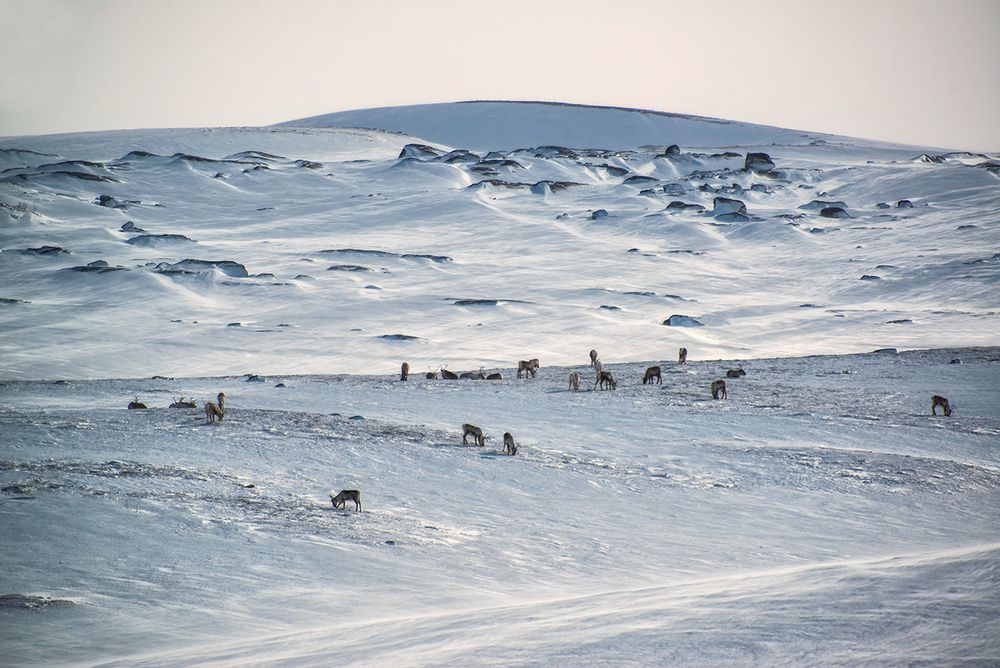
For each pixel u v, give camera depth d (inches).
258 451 3484.3
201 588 1872.5
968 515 2760.8
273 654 1322.6
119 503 2524.6
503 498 2915.8
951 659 907.4
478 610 1584.6
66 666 1397.6
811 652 990.4
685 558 2181.3
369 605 1759.4
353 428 4121.6
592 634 1175.6
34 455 3255.4
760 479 3289.9
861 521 2657.5
